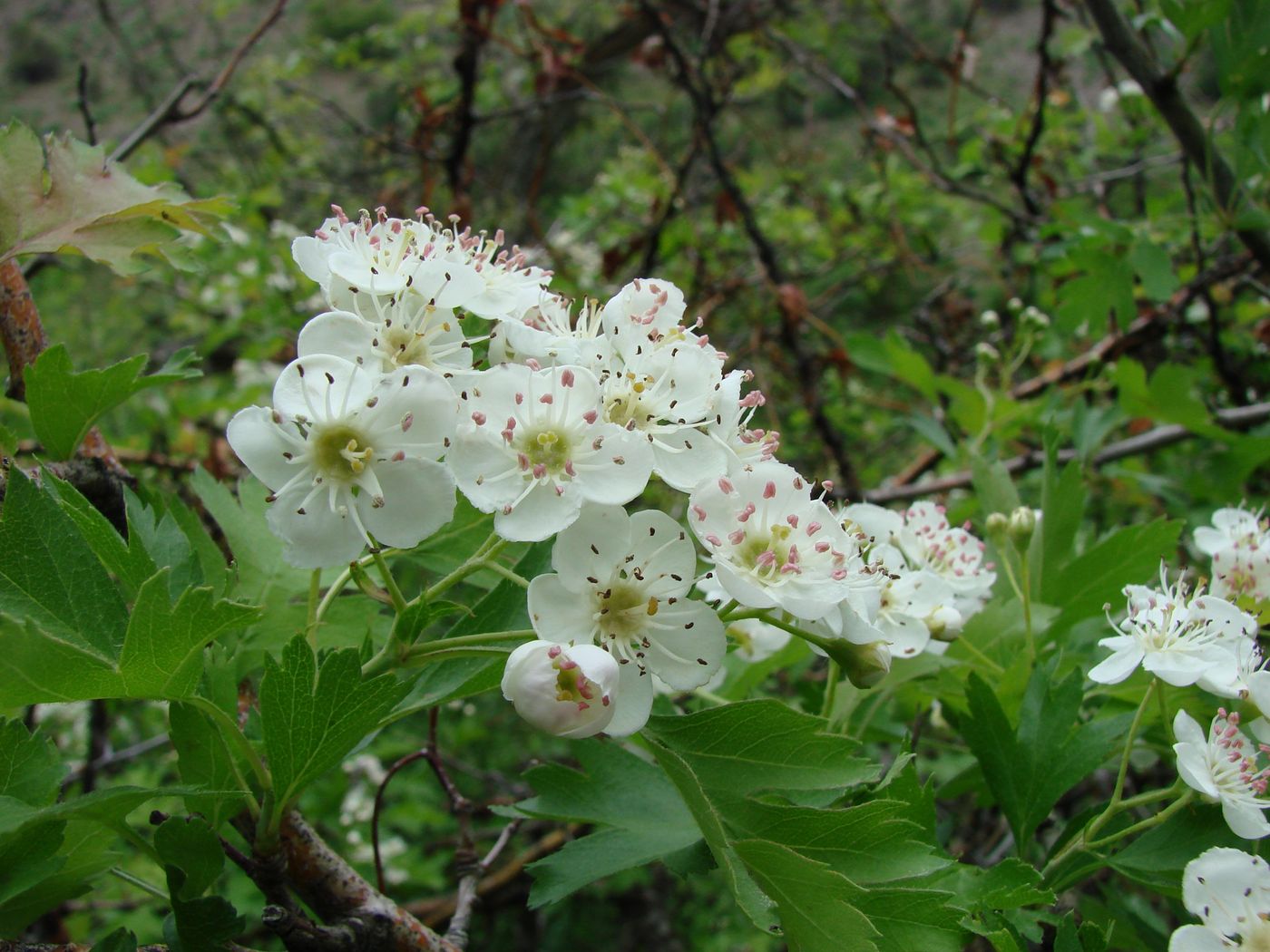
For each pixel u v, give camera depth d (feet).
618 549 0.30
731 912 1.25
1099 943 0.30
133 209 0.39
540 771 0.35
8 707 0.27
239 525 0.38
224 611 0.27
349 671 0.28
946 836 0.43
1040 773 0.36
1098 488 0.89
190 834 0.29
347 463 0.30
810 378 0.92
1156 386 0.62
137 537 0.30
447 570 0.37
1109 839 0.34
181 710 0.31
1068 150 1.18
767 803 0.29
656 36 1.14
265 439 0.30
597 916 1.26
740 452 0.34
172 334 1.58
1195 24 0.59
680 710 0.41
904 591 0.39
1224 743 0.33
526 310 0.34
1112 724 0.36
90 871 0.32
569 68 1.13
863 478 1.15
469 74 1.07
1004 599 0.47
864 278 1.28
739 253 1.27
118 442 0.93
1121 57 0.64
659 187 1.22
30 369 0.34
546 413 0.30
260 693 0.28
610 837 0.34
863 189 1.31
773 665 0.44
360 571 0.31
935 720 0.49
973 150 1.16
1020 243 1.09
